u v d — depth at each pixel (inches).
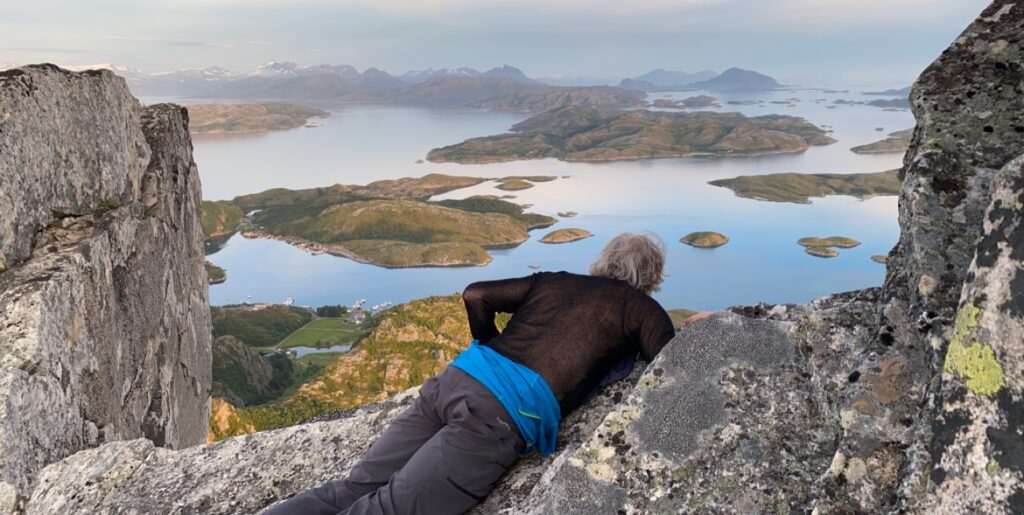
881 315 119.1
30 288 215.6
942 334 100.8
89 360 244.1
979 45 145.0
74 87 265.9
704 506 117.6
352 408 225.9
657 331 154.9
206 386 454.0
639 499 122.6
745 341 142.2
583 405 167.5
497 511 143.2
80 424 233.0
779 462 120.1
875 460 98.2
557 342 152.1
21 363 201.8
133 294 299.9
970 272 80.7
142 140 352.2
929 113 136.6
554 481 130.8
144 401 312.2
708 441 127.2
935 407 82.3
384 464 152.4
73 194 261.4
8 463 187.3
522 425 143.9
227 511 177.5
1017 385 71.4
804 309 152.0
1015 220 75.6
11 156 222.4
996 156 124.3
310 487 182.4
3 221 220.8
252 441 205.9
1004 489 69.5
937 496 76.5
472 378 147.7
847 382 113.9
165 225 364.5
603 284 161.8
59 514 184.4
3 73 231.0
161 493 187.3
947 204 119.0
